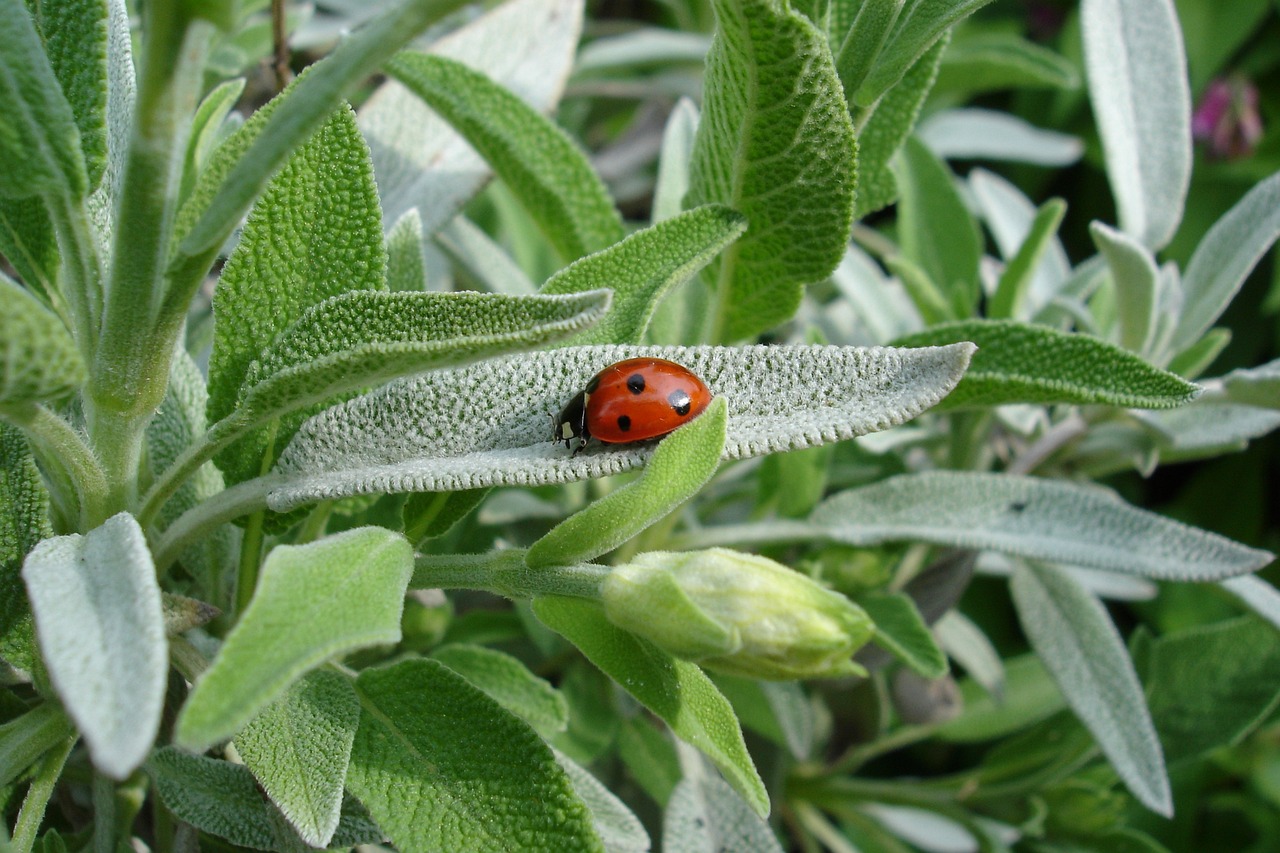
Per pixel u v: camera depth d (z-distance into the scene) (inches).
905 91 4.4
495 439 3.6
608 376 3.5
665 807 5.0
